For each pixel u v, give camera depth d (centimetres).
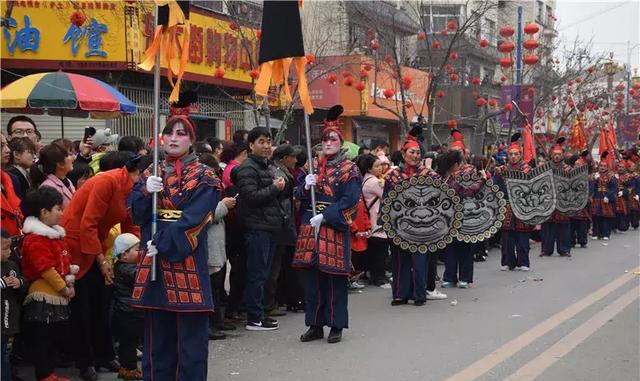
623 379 557
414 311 834
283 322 789
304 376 577
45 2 1345
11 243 523
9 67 1355
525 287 989
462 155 1020
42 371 540
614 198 1647
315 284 688
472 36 2358
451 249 998
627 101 2859
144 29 1393
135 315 562
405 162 895
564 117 2275
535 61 1625
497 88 2611
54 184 606
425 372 581
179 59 519
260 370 596
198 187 481
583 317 780
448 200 867
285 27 619
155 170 481
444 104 2439
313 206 664
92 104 849
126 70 1381
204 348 496
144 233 497
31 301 529
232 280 782
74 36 1354
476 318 787
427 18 2270
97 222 571
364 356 635
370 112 2053
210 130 1709
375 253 1023
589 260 1279
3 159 570
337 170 680
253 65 1527
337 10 1989
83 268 573
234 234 763
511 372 579
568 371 579
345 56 1861
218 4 1645
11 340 576
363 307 863
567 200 1332
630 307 830
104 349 600
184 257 477
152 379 502
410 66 2233
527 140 1384
